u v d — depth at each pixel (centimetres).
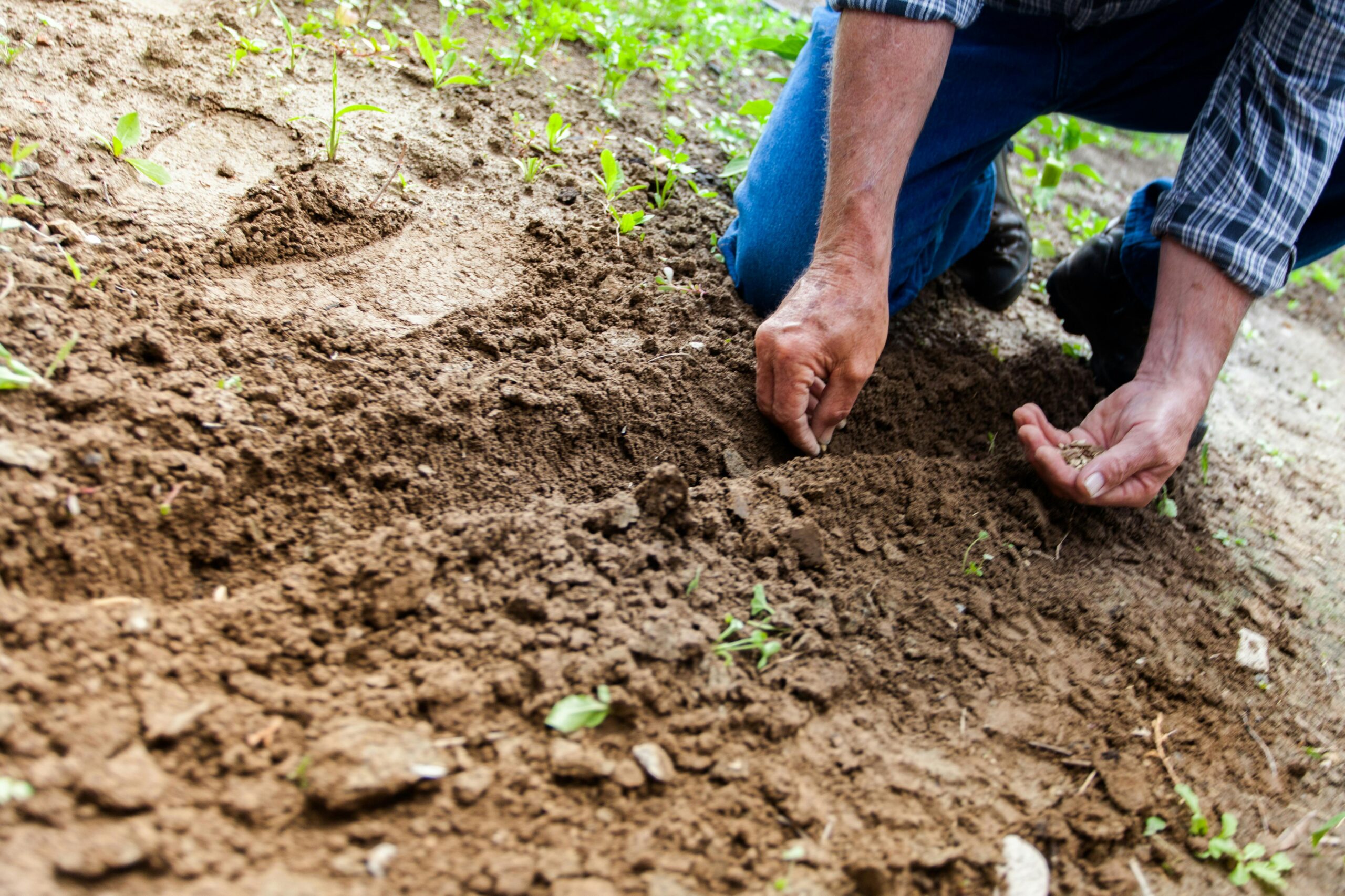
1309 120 174
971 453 211
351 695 123
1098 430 188
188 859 102
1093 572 184
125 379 148
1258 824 147
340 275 191
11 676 111
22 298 153
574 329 196
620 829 118
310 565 138
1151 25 200
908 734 143
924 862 124
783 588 155
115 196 185
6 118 189
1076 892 130
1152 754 151
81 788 104
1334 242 212
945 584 169
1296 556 213
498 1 298
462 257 207
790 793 127
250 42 243
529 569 143
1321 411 294
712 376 194
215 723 114
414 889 106
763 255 209
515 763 121
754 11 377
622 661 133
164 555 133
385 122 238
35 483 129
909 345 234
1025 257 263
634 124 280
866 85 168
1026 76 204
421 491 154
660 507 156
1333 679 180
